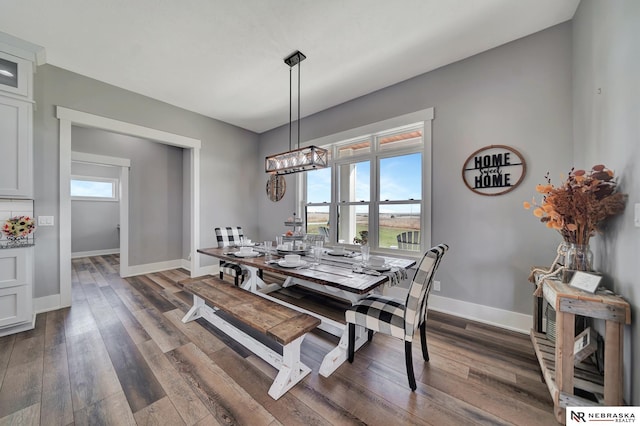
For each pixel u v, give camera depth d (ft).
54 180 9.24
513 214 7.81
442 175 9.13
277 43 8.02
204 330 7.70
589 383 4.33
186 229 16.24
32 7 6.53
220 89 11.02
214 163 14.53
